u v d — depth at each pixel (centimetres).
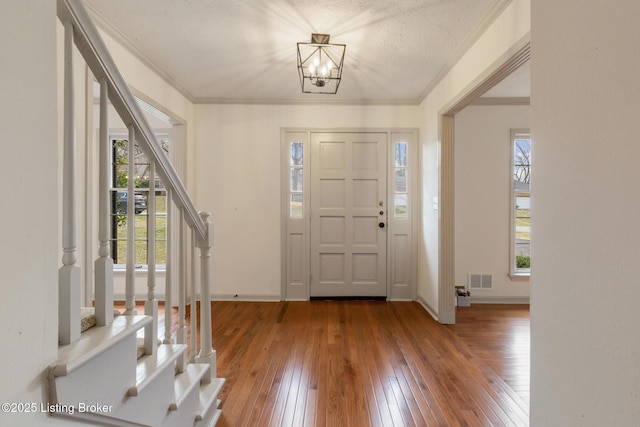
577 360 74
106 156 100
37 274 70
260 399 191
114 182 391
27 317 68
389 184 392
